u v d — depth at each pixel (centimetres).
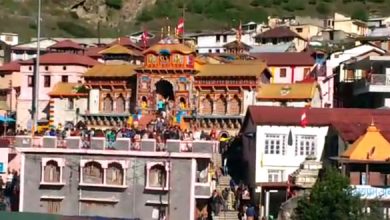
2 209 9331
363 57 12438
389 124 9494
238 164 10350
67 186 9094
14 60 16175
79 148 9088
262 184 8906
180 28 13825
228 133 12031
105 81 12850
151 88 12519
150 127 10781
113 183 8988
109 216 8944
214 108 12325
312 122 9450
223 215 8700
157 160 8888
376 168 8625
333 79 12912
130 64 13675
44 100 13625
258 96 12219
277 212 8988
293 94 12138
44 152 9162
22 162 9206
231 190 9212
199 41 18412
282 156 9444
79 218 7625
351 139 9000
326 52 14275
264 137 9450
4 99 14125
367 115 9675
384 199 8150
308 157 9181
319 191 7531
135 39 19150
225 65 12562
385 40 15088
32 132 10462
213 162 9338
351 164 8575
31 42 18288
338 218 7369
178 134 9625
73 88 13162
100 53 15050
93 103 12900
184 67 12388
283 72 14038
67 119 12988
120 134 9544
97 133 9912
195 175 8812
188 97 12369
